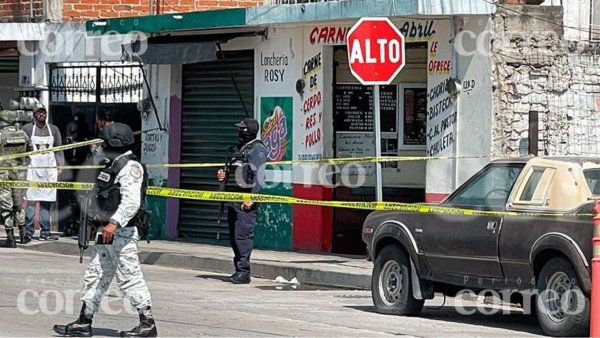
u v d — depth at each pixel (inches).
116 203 564.4
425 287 695.1
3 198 1123.3
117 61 1224.2
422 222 686.5
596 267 562.3
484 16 928.3
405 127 1017.5
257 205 906.7
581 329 597.0
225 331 624.4
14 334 591.2
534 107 940.0
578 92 951.6
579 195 613.3
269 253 1043.3
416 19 971.3
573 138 951.0
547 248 609.9
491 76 926.4
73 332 584.7
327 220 1042.7
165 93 1207.6
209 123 1169.4
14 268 947.3
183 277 941.8
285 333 621.3
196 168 1179.9
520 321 701.9
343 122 1045.8
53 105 1302.9
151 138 1230.3
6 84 1407.5
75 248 1103.6
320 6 1000.9
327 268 916.0
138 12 1298.0
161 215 1213.1
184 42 1147.9
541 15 938.7
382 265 717.9
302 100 1062.4
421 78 1003.9
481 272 651.5
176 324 649.0
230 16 1074.1
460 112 946.7
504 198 653.3
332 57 1040.8
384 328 652.7
